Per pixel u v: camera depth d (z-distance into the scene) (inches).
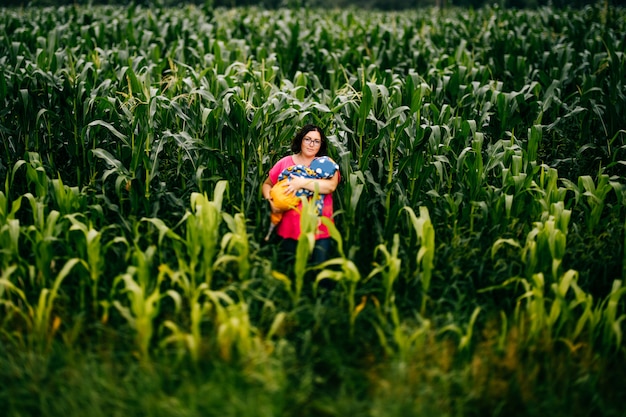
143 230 179.8
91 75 248.5
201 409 118.3
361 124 183.6
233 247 159.3
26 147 201.9
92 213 165.2
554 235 149.3
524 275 162.4
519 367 133.0
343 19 559.5
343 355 134.1
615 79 250.7
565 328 146.7
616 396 130.3
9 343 137.6
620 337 133.0
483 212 172.7
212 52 361.7
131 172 180.9
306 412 121.0
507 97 220.4
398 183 181.5
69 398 119.9
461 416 120.9
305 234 139.8
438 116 203.0
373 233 180.5
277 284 148.5
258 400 119.6
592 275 168.9
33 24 474.0
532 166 192.4
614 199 223.6
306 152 168.9
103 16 537.0
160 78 269.3
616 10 497.0
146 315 126.8
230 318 131.5
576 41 397.4
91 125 186.4
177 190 201.9
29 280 154.6
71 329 139.3
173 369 127.6
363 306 144.3
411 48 392.2
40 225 151.5
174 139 187.6
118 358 132.3
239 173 192.1
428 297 148.3
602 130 251.8
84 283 147.3
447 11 719.7
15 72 223.3
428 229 147.1
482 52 376.8
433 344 134.8
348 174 171.3
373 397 124.2
